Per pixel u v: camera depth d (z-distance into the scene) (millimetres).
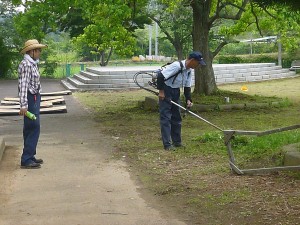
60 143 9961
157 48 55469
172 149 8938
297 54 38156
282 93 21156
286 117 13492
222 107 14930
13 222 5320
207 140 9609
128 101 18547
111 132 11219
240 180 6695
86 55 54938
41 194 6395
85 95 21469
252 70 29406
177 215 5504
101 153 8930
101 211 5676
